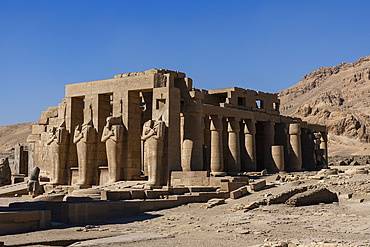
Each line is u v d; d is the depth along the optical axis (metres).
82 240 15.89
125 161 31.95
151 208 24.03
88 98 34.91
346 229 17.09
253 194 25.89
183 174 29.53
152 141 29.91
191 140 32.59
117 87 33.28
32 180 29.30
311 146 47.59
